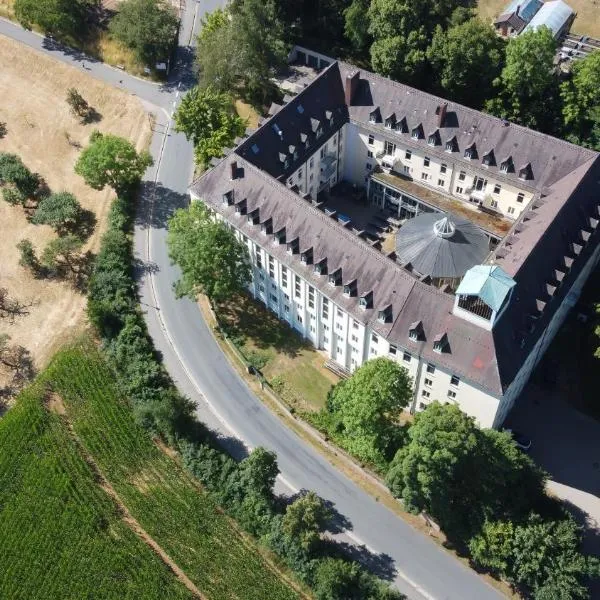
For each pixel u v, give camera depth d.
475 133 114.94
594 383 103.75
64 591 88.81
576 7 159.62
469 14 140.62
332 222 100.06
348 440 94.38
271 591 86.81
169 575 89.06
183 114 129.00
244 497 92.94
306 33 158.50
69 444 102.56
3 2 180.38
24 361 115.62
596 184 106.00
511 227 110.00
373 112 122.69
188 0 176.12
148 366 107.56
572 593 77.38
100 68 163.12
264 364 109.62
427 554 88.56
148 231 130.38
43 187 143.50
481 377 87.00
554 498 89.19
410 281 92.56
